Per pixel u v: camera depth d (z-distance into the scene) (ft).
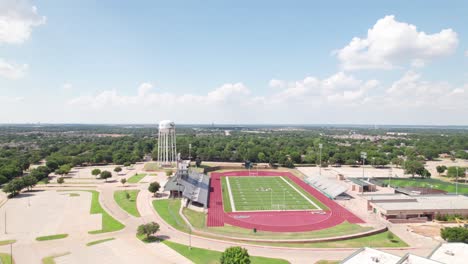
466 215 316.60
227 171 620.08
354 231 275.80
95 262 214.07
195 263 212.64
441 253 192.44
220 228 290.15
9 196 393.29
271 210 352.69
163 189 416.26
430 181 504.43
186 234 270.26
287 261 217.77
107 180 506.48
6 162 558.15
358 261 175.01
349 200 392.68
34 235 264.11
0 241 250.98
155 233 270.05
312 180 492.95
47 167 529.04
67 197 395.96
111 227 284.41
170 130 645.92
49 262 214.28
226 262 180.65
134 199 379.96
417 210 314.14
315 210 352.49
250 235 268.41
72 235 264.31
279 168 645.10
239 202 386.73
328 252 235.40
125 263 212.43
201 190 412.98
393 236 268.21
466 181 504.02
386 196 374.43
